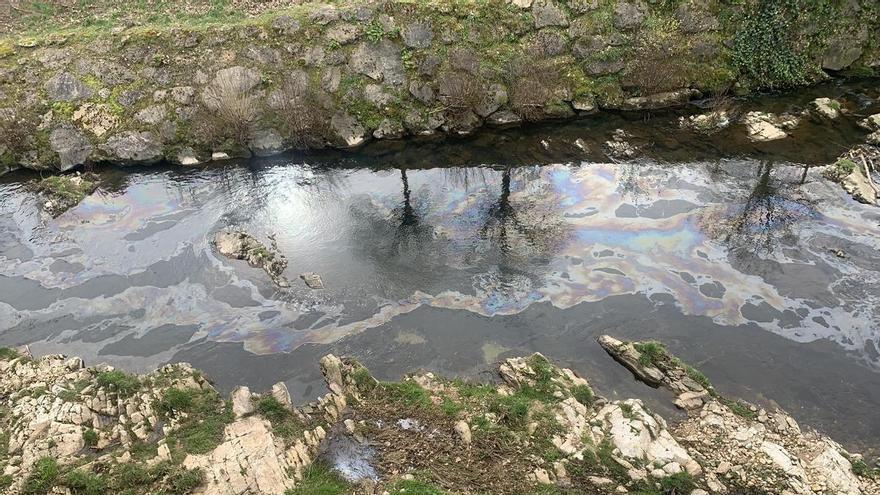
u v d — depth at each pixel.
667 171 21.77
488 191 21.44
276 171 23.08
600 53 24.95
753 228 18.69
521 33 24.92
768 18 24.84
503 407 13.24
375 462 12.27
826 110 23.75
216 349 15.72
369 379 14.14
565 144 23.78
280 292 17.45
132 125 23.23
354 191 21.86
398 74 24.34
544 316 16.25
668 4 25.09
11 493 11.07
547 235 19.12
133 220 20.62
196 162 23.42
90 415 12.96
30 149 22.89
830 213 19.05
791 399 13.71
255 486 11.53
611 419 12.88
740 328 15.55
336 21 24.36
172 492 11.31
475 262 18.20
